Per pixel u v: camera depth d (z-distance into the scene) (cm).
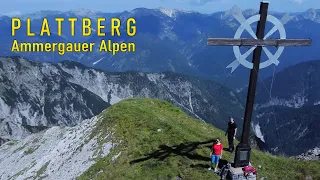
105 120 4181
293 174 2722
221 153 2619
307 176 2681
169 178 2666
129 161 3100
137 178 2784
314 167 2811
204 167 2686
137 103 4684
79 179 3219
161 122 3750
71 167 3719
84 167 3462
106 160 3316
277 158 3030
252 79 2266
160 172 2756
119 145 3481
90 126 4491
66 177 3566
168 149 3116
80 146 4078
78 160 3756
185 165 2780
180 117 4297
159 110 4475
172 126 3581
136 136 3525
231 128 2820
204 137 3388
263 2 2127
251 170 2417
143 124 3778
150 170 2847
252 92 2298
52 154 4834
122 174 2912
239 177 2397
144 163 2983
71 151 4225
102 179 2992
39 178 4212
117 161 3177
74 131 5141
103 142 3697
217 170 2589
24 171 5547
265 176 2678
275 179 2650
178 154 2981
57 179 3731
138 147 3306
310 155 3503
